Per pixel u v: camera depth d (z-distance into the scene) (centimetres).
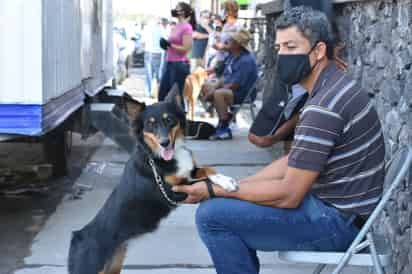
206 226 321
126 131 722
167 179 374
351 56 594
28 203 650
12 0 463
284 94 557
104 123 724
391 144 461
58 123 539
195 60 1540
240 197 317
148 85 1574
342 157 305
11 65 470
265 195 309
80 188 705
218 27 1429
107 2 1046
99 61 909
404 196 405
